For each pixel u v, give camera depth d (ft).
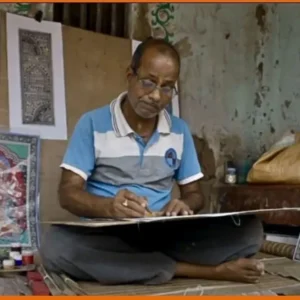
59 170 9.31
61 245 5.89
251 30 11.55
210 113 11.15
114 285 5.89
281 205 8.83
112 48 9.99
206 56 11.12
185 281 6.15
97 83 9.78
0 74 9.00
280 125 11.39
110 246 5.89
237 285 5.99
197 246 6.20
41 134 9.21
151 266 5.85
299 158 8.99
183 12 10.91
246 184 10.26
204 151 11.05
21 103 9.12
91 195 6.00
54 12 9.93
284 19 11.32
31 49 9.30
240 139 11.43
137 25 10.49
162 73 6.07
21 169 8.99
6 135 8.93
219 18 11.25
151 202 6.59
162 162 6.74
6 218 8.77
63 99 9.46
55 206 9.24
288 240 8.84
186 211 5.77
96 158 6.56
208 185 11.00
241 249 6.23
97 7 10.21
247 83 11.52
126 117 6.62
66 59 9.57
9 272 7.26
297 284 6.21
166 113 6.93
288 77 11.18
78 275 5.98
